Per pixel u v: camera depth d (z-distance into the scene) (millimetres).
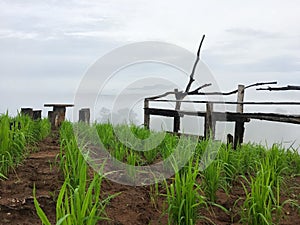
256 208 3271
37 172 4902
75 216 2693
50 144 8016
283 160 5543
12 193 4012
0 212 3490
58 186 4227
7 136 5020
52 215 3531
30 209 3551
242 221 3471
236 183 4832
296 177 5586
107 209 3744
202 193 4238
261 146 6828
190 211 3164
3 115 5840
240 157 5383
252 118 7723
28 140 7066
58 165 5305
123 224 3414
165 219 3600
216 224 3506
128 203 3943
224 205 3979
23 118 8273
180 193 3248
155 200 4059
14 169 4848
